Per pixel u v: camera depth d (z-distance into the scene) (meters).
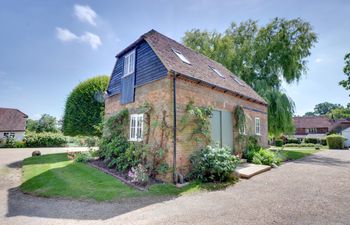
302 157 14.35
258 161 10.06
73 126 16.20
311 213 4.19
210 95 9.34
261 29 23.28
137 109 9.26
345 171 8.84
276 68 21.92
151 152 7.77
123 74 10.94
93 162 10.34
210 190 6.11
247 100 12.97
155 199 5.35
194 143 7.97
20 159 13.63
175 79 7.62
